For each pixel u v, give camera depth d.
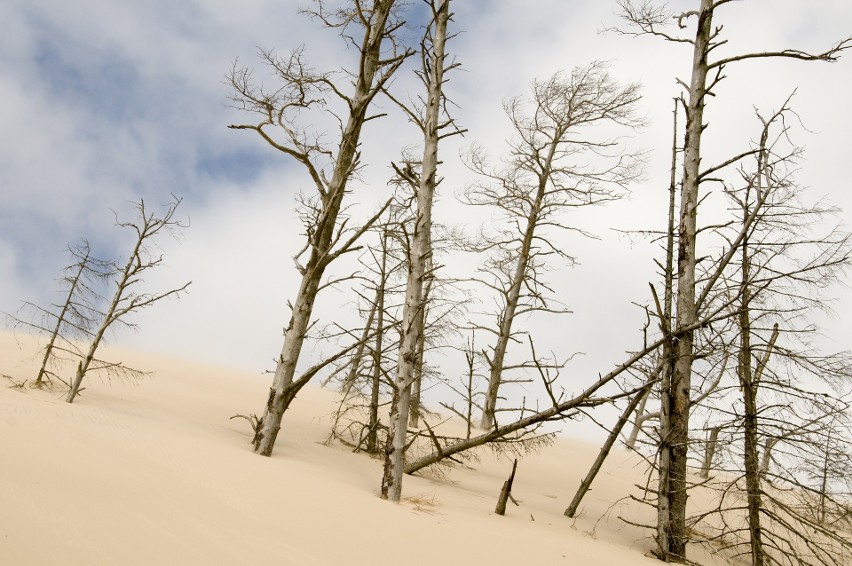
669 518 9.86
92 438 8.33
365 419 18.88
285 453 11.71
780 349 10.11
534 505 11.99
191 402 17.19
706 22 11.95
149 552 4.62
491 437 11.32
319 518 6.80
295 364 11.59
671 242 11.83
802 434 9.49
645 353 9.91
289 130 12.29
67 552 4.23
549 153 22.58
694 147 11.59
